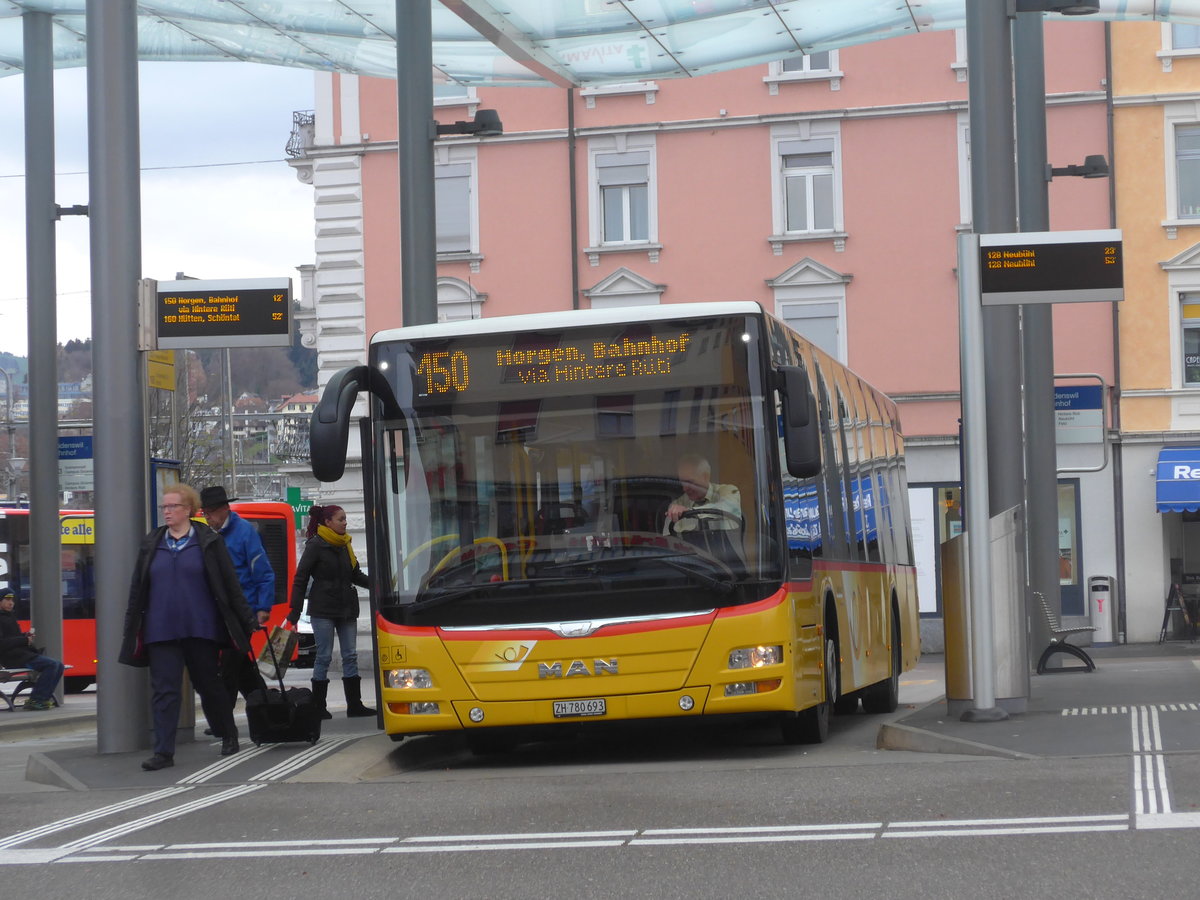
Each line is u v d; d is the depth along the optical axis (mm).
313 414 12273
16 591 35062
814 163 42250
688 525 12547
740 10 24078
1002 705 13344
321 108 44062
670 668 12367
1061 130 40719
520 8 23406
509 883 7469
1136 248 40375
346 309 43812
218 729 13695
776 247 42156
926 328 41562
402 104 18703
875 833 8320
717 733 15938
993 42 13930
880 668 17734
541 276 43125
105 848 9008
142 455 14398
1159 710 13398
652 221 42656
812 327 42125
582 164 43000
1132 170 40438
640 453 12703
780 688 12367
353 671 17719
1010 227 13953
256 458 84188
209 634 13266
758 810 9391
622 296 42750
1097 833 7996
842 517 15789
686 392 12766
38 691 24172
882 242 41750
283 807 10500
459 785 11430
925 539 41438
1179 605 39906
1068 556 40438
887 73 41781
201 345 14305
